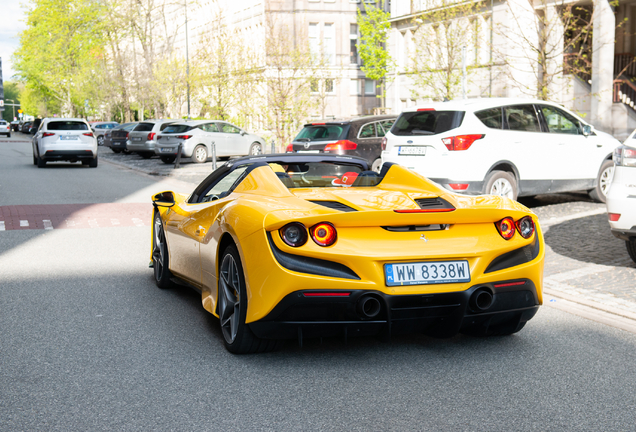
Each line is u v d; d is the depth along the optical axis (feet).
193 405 11.88
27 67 256.93
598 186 38.86
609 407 11.84
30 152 122.62
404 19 117.50
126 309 18.75
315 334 13.52
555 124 36.96
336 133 51.03
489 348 15.29
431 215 13.39
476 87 95.61
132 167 83.15
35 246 29.07
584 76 82.53
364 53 115.85
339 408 11.75
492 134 33.76
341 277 12.88
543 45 62.85
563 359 14.51
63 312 18.38
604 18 73.00
